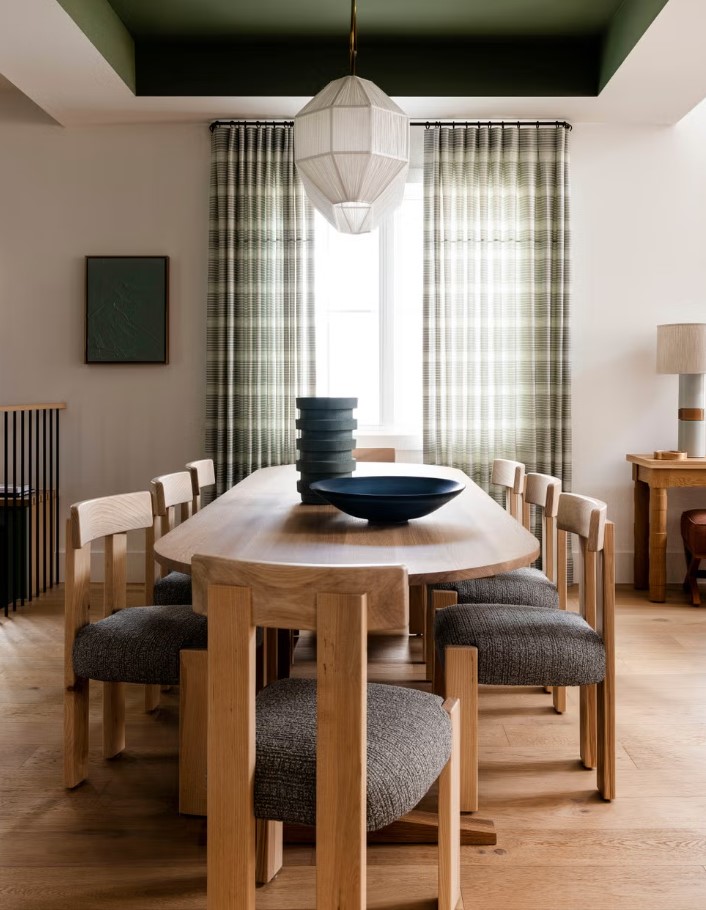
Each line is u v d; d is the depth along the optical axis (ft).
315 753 4.80
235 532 7.57
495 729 9.16
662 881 6.20
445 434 15.80
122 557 8.30
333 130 8.79
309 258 15.66
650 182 16.07
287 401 15.75
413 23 14.01
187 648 7.20
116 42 13.58
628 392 16.26
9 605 14.55
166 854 6.56
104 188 16.14
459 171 15.64
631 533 16.37
